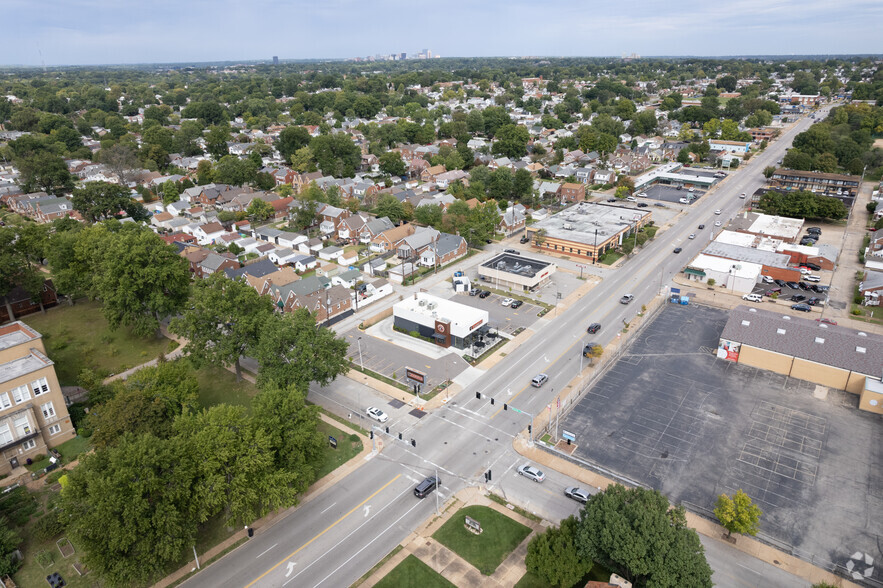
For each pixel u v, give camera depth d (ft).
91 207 505.25
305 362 233.35
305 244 461.37
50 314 352.69
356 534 182.60
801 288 371.76
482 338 310.24
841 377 254.68
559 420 239.50
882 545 173.37
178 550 154.30
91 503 152.56
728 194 614.75
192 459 168.66
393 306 328.08
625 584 146.41
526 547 175.22
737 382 264.93
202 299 264.52
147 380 224.53
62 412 231.91
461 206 491.31
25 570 170.50
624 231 466.70
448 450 223.10
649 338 310.45
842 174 626.23
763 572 165.17
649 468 208.95
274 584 164.04
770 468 207.31
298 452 188.24
